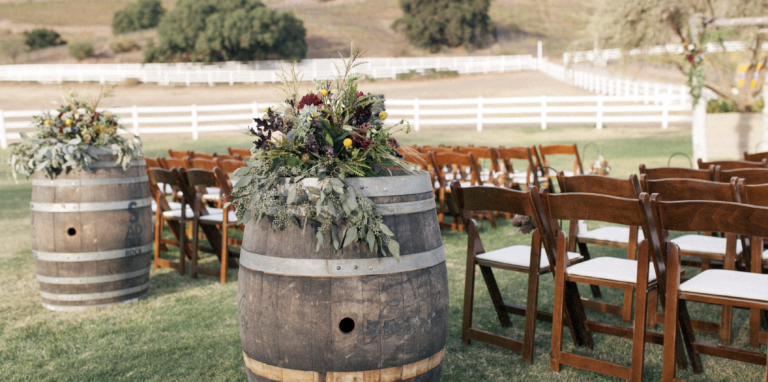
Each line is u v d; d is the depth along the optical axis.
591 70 29.78
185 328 3.78
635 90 20.84
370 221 2.23
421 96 27.22
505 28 62.66
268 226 2.38
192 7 42.97
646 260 2.66
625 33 15.28
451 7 51.81
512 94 26.58
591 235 3.94
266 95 28.45
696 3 14.22
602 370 2.85
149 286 4.82
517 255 3.34
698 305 4.03
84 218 4.05
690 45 11.38
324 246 2.26
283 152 2.32
